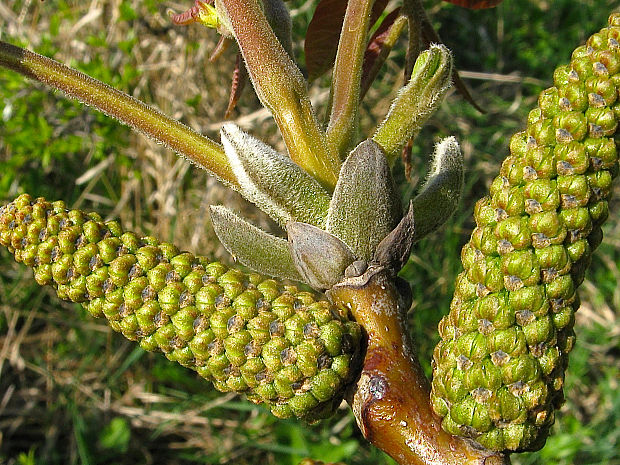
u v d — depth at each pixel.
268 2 0.15
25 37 0.38
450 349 0.10
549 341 0.10
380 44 0.17
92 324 0.38
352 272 0.11
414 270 0.39
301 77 0.13
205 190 0.40
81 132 0.37
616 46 0.10
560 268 0.10
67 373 0.38
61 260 0.11
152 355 0.38
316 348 0.11
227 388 0.11
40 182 0.39
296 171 0.12
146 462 0.37
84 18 0.38
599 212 0.10
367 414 0.11
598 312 0.42
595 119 0.10
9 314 0.38
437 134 0.42
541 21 0.48
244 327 0.11
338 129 0.13
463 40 0.46
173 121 0.14
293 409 0.11
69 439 0.37
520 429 0.10
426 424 0.11
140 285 0.11
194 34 0.39
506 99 0.45
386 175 0.11
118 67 0.39
